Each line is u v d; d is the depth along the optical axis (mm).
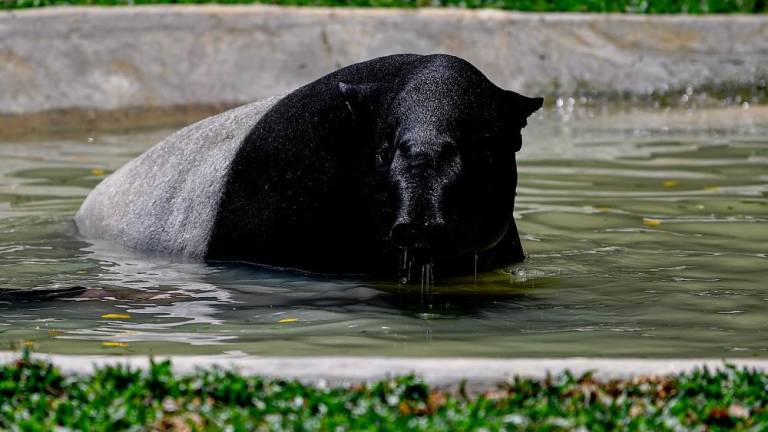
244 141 15844
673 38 34625
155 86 31266
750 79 33750
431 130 12859
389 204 12695
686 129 29234
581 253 16672
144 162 17891
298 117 15281
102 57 31266
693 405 9648
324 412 9492
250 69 32031
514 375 10289
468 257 15312
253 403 9758
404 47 33000
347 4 35688
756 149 25766
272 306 13852
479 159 13297
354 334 12602
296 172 15180
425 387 9945
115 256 16578
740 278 15266
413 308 13750
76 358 10656
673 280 15148
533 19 34438
